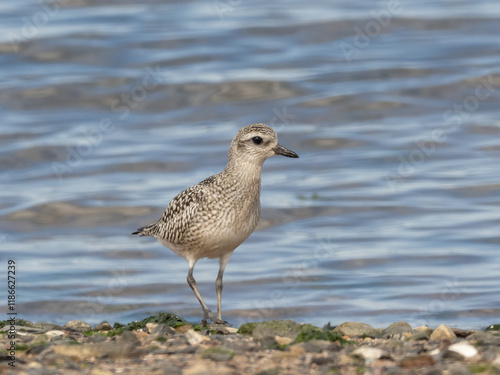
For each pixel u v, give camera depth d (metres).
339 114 26.19
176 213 11.01
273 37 31.00
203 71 28.66
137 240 19.11
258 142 10.60
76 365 7.47
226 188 10.66
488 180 21.39
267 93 27.30
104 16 33.19
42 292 15.72
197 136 24.97
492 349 7.83
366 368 7.27
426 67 28.56
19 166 23.56
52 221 20.23
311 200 20.73
